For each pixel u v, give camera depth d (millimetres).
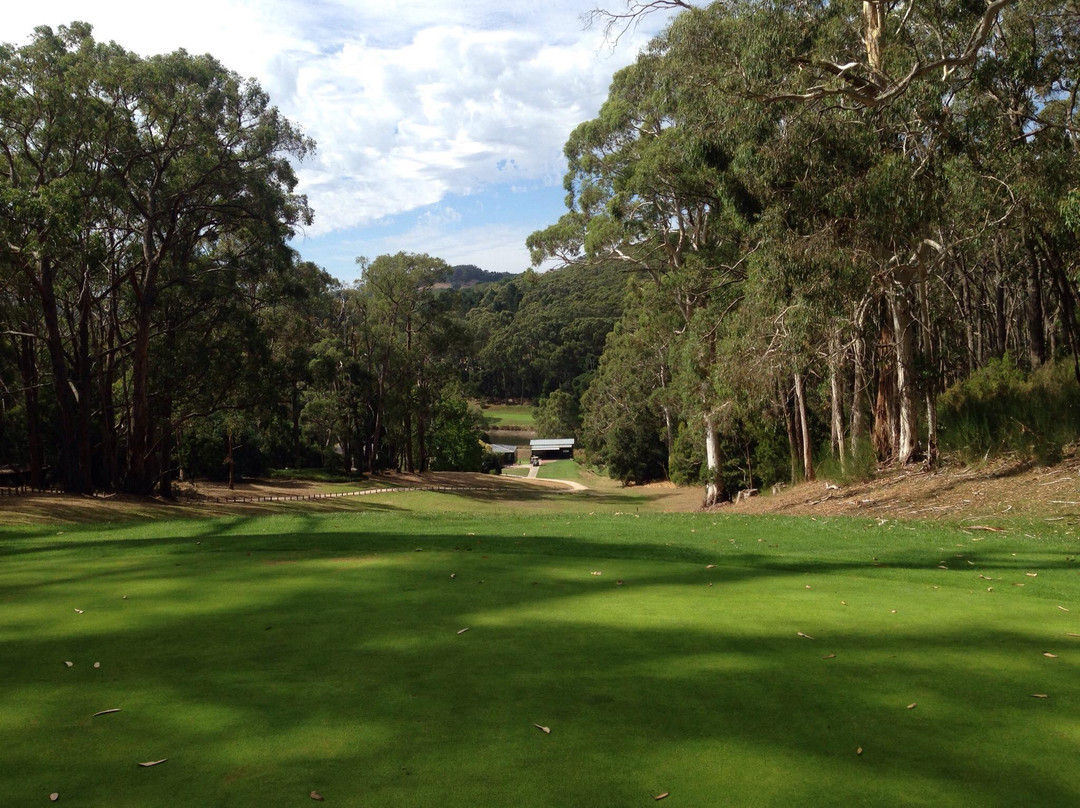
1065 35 17531
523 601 7031
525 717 4098
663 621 6262
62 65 26578
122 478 34375
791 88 17781
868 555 10336
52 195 24109
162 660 5148
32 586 7898
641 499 52719
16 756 3619
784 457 34562
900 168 16891
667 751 3672
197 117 29453
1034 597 7473
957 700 4410
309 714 4133
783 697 4441
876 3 17094
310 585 7785
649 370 52969
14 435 40875
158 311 34094
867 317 22078
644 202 30469
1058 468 18000
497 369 135250
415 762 3535
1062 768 3521
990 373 25422
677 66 19797
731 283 26938
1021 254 24422
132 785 3312
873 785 3330
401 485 58438
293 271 38594
